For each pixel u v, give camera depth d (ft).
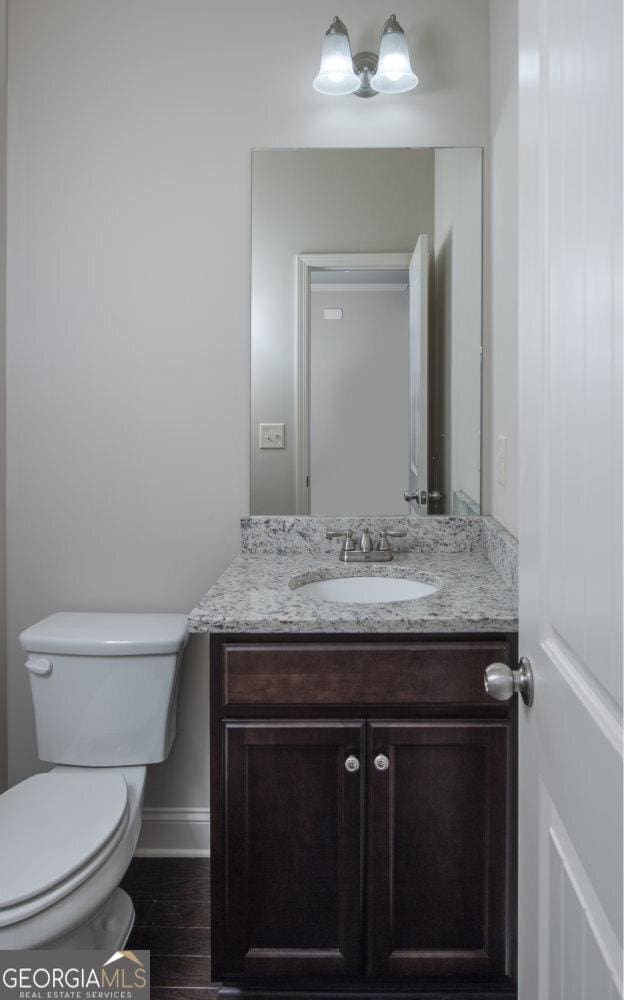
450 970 5.23
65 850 4.74
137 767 6.61
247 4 7.11
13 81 7.09
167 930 6.19
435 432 7.26
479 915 5.21
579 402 2.61
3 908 4.31
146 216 7.16
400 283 7.22
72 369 7.24
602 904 2.40
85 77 7.10
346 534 6.89
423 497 7.29
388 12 7.08
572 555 2.72
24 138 7.12
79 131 7.11
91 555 7.34
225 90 7.13
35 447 7.28
